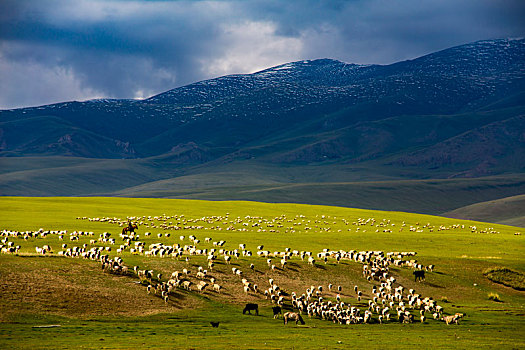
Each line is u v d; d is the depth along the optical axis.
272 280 58.66
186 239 89.50
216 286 54.81
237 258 68.25
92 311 44.97
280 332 41.62
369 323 47.97
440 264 74.75
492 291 66.00
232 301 52.50
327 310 50.62
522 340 40.78
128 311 46.12
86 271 53.69
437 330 44.88
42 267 52.31
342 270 67.12
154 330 40.50
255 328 43.22
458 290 65.12
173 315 46.34
